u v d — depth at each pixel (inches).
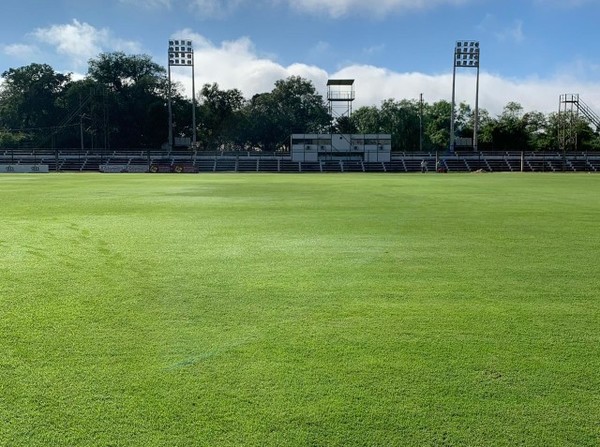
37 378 148.0
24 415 129.0
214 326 191.0
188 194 837.8
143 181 1330.0
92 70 3442.4
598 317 202.4
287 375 149.9
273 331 185.9
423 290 241.4
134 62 3472.0
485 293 236.4
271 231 423.2
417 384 144.5
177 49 2785.4
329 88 3181.6
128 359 160.9
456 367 155.6
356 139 2716.5
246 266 290.2
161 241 372.2
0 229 432.5
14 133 3316.9
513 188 1033.5
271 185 1136.2
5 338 178.1
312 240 378.3
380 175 1924.2
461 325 192.9
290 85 3885.3
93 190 938.1
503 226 455.2
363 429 122.6
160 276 266.2
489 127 3427.7
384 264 296.7
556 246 354.9
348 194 847.7
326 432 121.5
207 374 150.5
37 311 207.8
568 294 235.0
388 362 159.0
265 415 128.5
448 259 311.0
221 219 502.9
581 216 531.8
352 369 153.9
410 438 119.2
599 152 2783.0
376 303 220.4
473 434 120.8
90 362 158.7
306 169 2650.1
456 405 133.3
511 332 185.6
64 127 3216.0
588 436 120.3
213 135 3604.8
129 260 305.4
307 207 624.4
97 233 410.0
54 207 616.4
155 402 134.7
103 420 126.6
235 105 3602.4
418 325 192.7
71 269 281.7
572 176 1748.3
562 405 133.6
